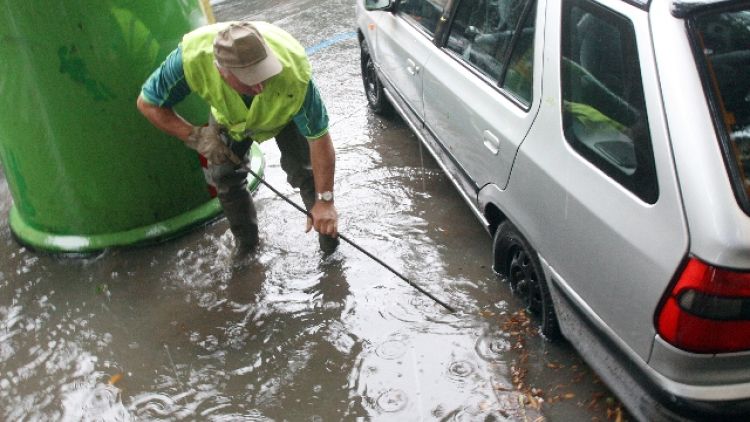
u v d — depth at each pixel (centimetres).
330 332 332
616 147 220
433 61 384
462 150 351
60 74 357
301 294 361
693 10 199
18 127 379
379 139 509
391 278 363
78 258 411
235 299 364
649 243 201
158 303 370
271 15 805
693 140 188
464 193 363
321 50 688
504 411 276
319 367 313
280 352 325
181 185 415
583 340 255
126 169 393
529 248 298
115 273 396
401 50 438
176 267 395
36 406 312
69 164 386
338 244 392
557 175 251
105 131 378
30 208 415
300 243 402
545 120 262
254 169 465
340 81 615
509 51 302
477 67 337
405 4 455
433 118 394
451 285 351
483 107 315
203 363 325
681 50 197
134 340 346
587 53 237
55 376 328
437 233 395
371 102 552
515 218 295
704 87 192
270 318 348
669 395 204
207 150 325
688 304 189
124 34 362
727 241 178
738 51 196
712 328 188
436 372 300
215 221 432
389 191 441
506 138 289
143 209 410
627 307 217
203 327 348
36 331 359
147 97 311
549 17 262
